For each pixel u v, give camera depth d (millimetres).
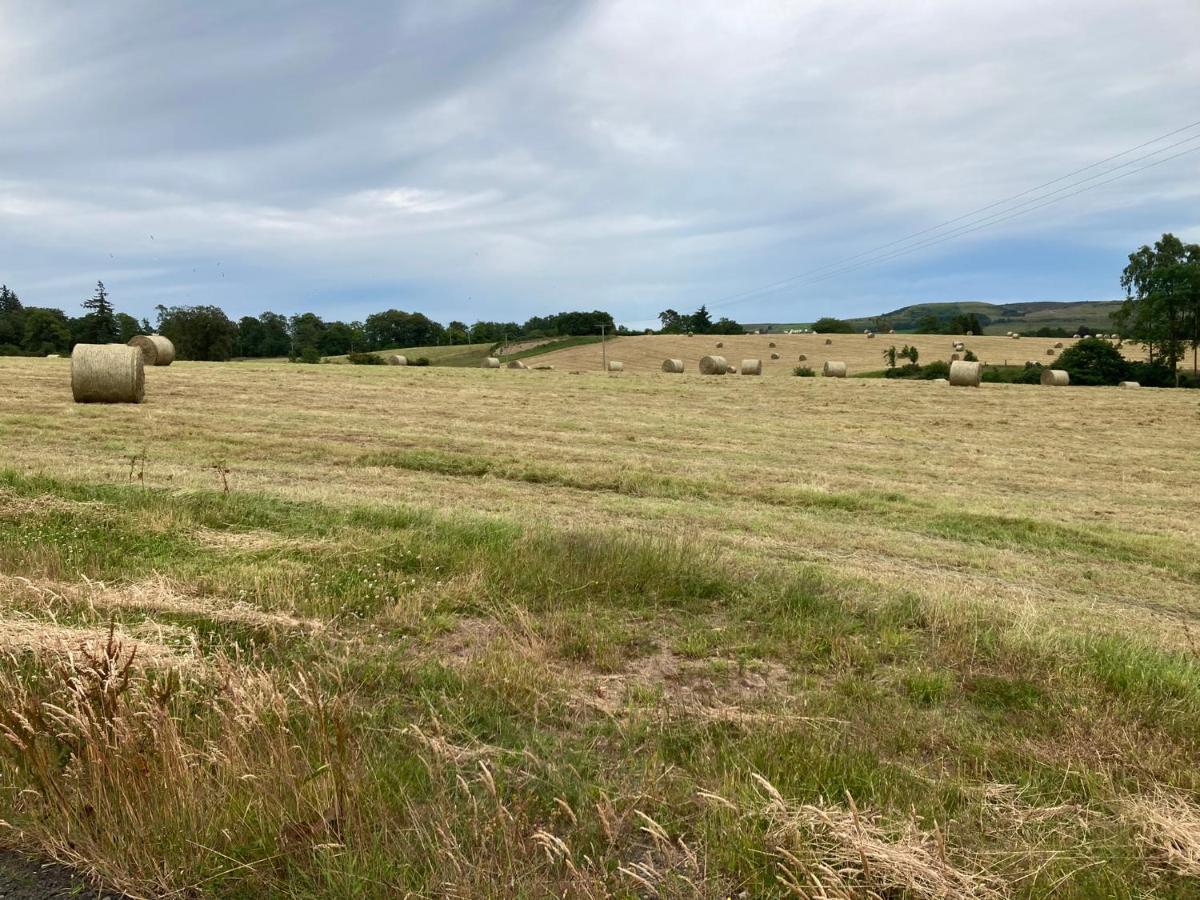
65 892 2365
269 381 28672
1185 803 3014
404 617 5090
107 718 2951
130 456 12266
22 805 2699
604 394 29953
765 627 5281
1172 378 59281
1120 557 9281
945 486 13695
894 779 3123
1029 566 8562
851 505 11547
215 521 7680
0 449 12391
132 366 19641
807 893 2328
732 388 33969
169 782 2672
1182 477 15391
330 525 7664
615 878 2422
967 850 2633
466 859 2389
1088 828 2838
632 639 4953
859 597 5945
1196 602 7570
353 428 17234
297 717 3338
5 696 3240
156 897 2355
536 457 14477
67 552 6152
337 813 2588
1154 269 66062
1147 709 4027
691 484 12516
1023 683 4410
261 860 2414
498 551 6562
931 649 4973
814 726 3637
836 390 33625
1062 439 20781
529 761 3182
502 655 4367
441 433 17297
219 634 4617
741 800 2814
